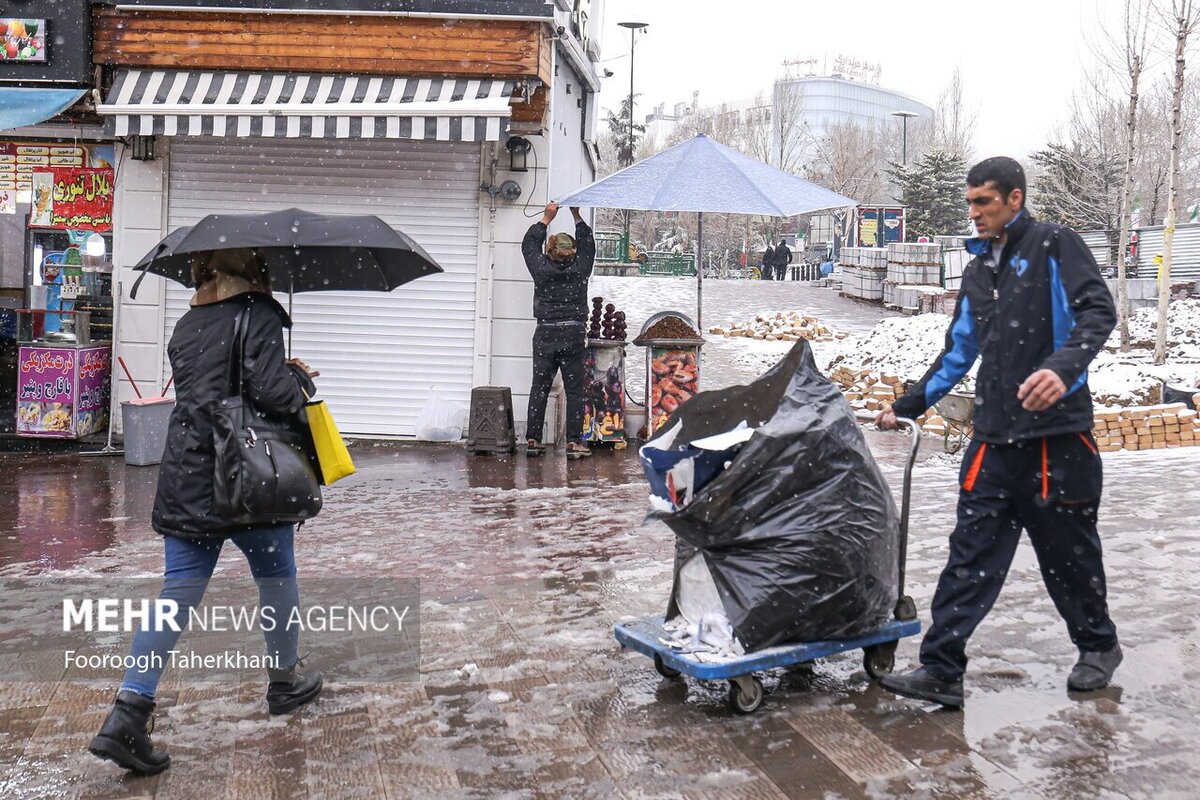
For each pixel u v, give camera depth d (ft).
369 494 30.01
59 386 37.35
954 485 30.45
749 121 230.48
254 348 13.46
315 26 36.37
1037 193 122.93
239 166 38.68
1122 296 58.75
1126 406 43.83
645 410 39.60
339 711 14.56
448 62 36.19
